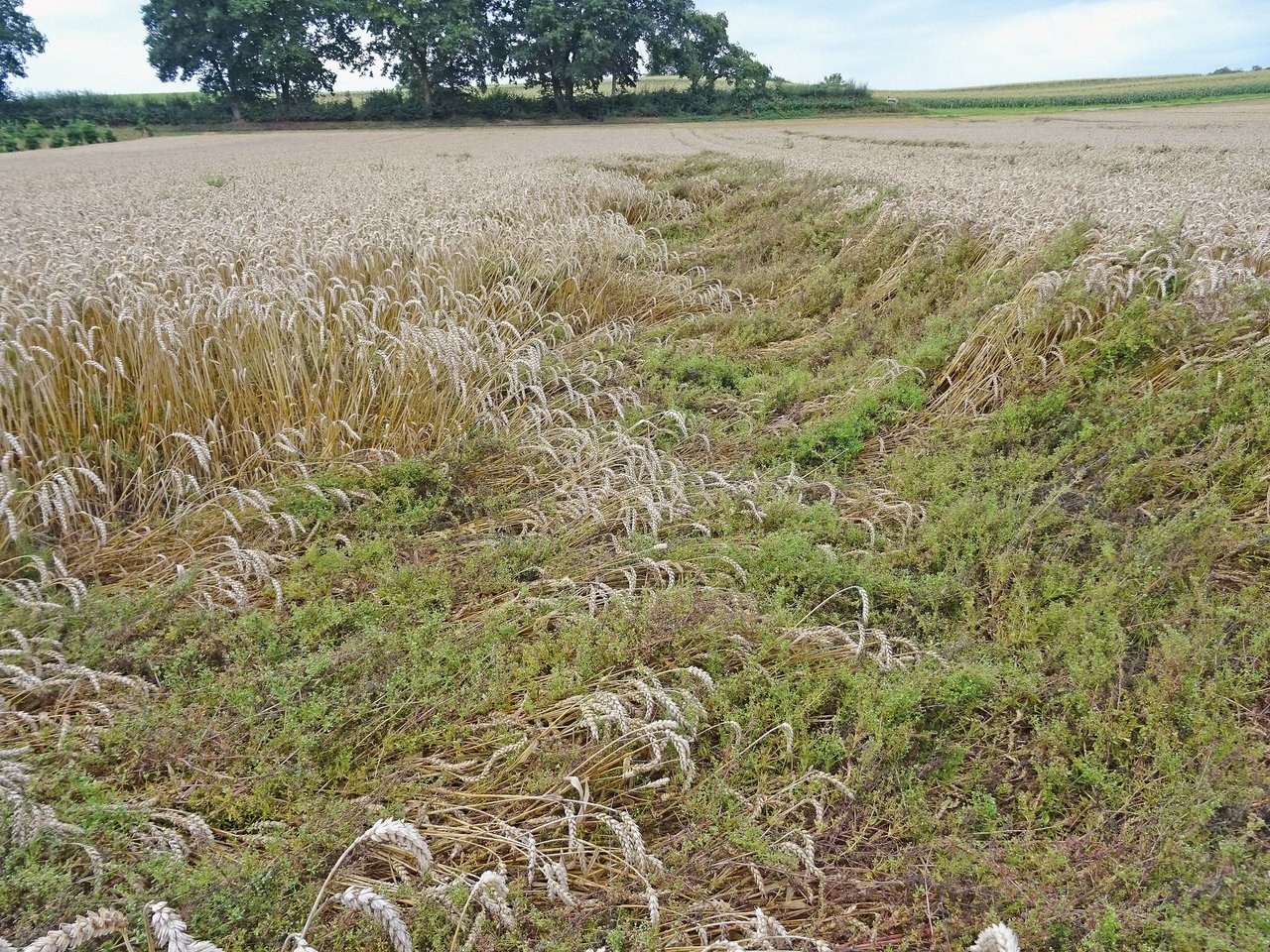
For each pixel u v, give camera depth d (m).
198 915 2.11
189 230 7.90
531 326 7.25
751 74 56.47
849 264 8.62
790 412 5.89
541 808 2.62
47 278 5.73
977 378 5.70
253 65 52.44
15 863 2.24
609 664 3.17
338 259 6.95
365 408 5.32
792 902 2.42
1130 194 9.29
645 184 14.05
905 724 2.87
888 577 3.74
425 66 52.97
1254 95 47.66
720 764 2.81
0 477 3.78
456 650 3.26
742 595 3.57
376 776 2.70
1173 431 4.57
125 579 3.82
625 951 2.21
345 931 2.15
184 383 4.97
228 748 2.75
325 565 3.80
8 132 42.78
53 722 2.85
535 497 4.74
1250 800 2.53
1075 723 2.97
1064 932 2.24
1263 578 3.59
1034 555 3.90
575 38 52.53
